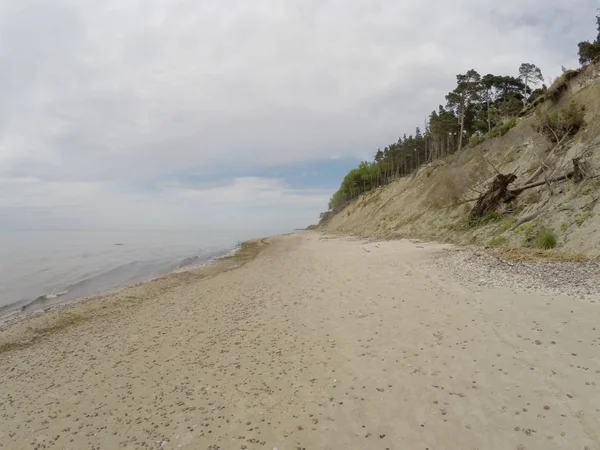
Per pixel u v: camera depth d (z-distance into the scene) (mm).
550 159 17734
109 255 36062
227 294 13031
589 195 13055
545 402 4414
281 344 7383
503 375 5133
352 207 62000
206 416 5035
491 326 6867
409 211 33094
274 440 4371
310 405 5043
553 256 11227
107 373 6918
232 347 7512
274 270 18188
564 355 5430
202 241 66188
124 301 14008
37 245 54344
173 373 6559
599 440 3693
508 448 3781
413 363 5863
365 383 5449
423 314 8070
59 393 6309
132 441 4656
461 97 42031
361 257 18500
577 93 20797
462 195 24750
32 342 9852
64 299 15688
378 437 4230
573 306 7242
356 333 7484
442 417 4426
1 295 17016
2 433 5203
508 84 47375
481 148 29859
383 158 78938
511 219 16734
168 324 9852
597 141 14680
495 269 10922
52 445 4785
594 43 30734
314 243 36969
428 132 61406
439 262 13484
